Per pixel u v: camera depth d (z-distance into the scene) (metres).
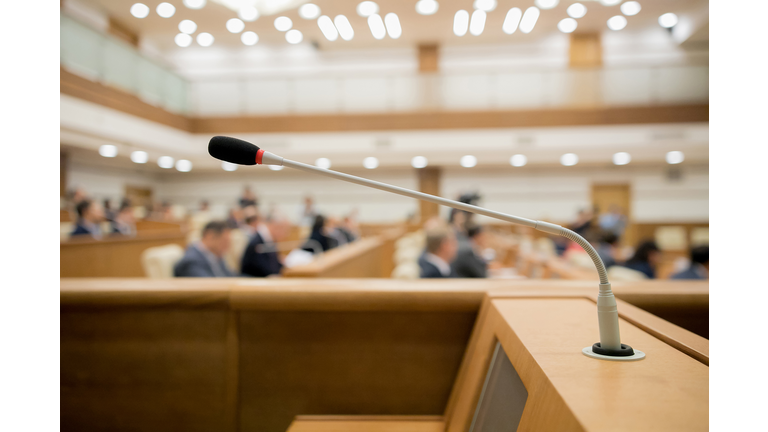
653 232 11.16
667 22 8.11
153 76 8.95
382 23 6.50
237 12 6.42
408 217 10.64
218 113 10.10
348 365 1.33
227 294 1.32
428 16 6.35
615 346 0.72
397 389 1.32
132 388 1.35
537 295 1.21
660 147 9.23
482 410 0.91
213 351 1.35
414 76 9.90
